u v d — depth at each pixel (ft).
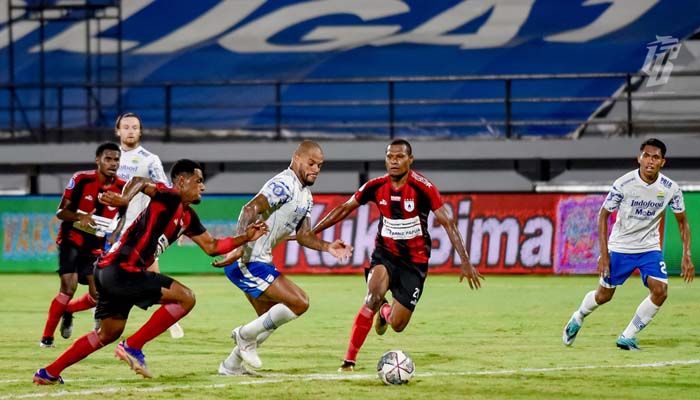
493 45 290.56
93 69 300.61
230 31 298.76
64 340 129.70
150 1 299.17
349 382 93.97
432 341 127.65
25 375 99.30
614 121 268.00
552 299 181.57
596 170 271.28
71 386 91.35
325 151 275.59
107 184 125.39
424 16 293.23
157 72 299.38
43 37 298.56
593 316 155.74
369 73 295.07
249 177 277.64
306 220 100.68
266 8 297.94
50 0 298.76
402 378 92.32
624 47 283.79
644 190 118.01
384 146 273.95
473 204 232.94
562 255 230.07
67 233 124.06
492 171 272.31
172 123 298.15
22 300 183.73
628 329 119.44
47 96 300.20
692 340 128.06
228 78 298.76
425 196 104.01
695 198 228.02
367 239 233.14
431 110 290.56
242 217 94.58
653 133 277.85
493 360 110.01
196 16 298.97
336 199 234.17
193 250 238.68
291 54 297.53
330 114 294.25
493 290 198.08
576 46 286.25
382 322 111.24
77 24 299.38
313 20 296.92
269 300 99.25
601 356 113.19
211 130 293.43
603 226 119.65
